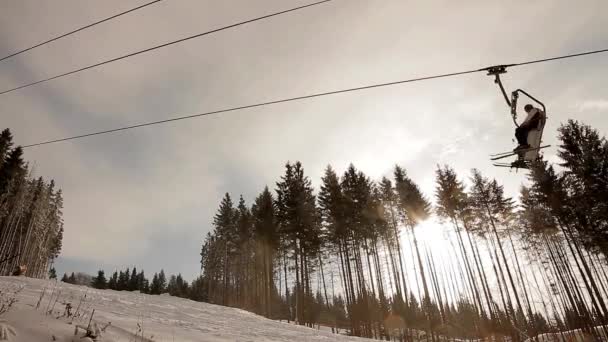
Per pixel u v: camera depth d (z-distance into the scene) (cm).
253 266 4728
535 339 2920
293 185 3797
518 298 2897
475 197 3419
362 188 3553
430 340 3319
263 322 1453
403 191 3569
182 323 938
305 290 3444
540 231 3095
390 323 3384
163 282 9281
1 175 4091
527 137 685
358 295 3212
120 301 1181
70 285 1462
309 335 1232
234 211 5469
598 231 2441
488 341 2967
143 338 643
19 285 1051
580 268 2583
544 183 2780
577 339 2670
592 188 2431
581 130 2659
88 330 566
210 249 6247
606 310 2402
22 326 545
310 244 3441
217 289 5519
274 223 3781
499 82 666
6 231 4378
